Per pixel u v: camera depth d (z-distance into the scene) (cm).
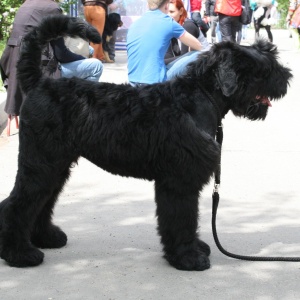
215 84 419
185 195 422
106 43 1555
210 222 535
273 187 637
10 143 807
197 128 411
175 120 409
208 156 412
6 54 810
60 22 433
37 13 793
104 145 420
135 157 420
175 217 424
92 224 529
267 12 1939
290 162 727
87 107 419
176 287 407
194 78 423
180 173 414
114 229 517
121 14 1912
